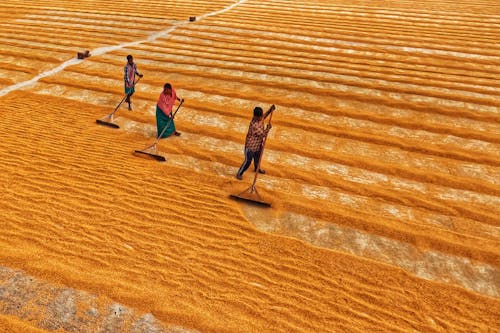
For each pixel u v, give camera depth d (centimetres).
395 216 546
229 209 532
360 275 424
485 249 478
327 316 363
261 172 652
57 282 374
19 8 1967
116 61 1241
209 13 1947
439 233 506
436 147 766
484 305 392
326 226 513
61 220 472
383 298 393
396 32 1563
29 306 346
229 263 426
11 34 1514
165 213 508
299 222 518
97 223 473
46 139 705
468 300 397
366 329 353
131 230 466
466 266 452
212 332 335
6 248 413
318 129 833
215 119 870
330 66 1218
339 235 496
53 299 355
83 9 1970
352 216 534
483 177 665
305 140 788
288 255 448
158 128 738
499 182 649
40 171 584
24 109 858
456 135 816
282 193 586
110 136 749
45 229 453
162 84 1065
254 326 345
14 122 776
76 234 449
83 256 414
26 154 636
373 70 1183
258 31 1611
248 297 379
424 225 525
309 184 625
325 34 1559
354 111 923
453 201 591
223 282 396
